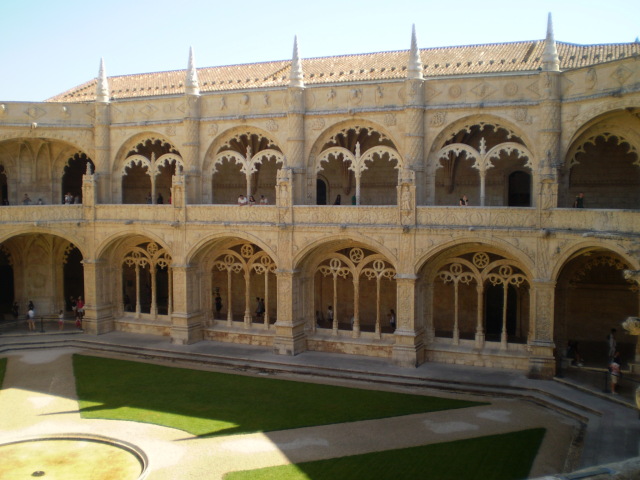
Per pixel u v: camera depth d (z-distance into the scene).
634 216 25.98
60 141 44.34
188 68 40.09
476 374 33.06
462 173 41.38
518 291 39.34
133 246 43.84
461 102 34.78
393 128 36.09
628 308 37.66
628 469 11.33
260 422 26.92
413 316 34.72
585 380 30.72
